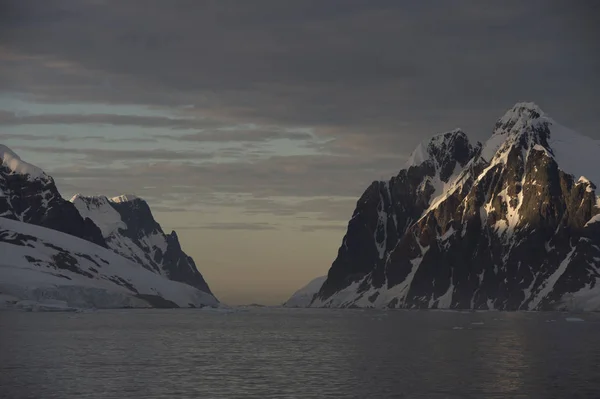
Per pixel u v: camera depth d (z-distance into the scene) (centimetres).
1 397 10875
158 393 11175
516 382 12169
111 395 11019
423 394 11094
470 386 11781
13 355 16062
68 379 12506
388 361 15200
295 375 13062
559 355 16238
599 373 13175
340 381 12338
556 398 10788
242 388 11619
